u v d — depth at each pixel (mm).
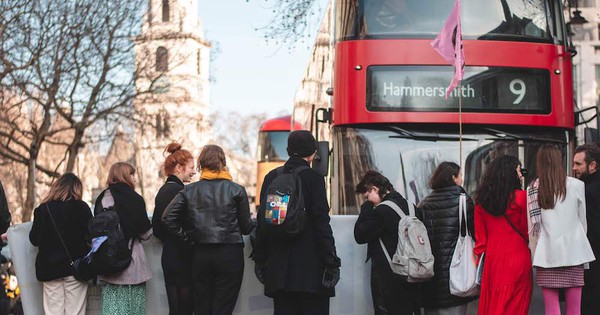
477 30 12812
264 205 8141
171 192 9133
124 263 8906
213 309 8648
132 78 37812
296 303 8344
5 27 29375
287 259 8148
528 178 12711
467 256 8609
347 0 13031
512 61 12727
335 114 12945
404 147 12828
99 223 8859
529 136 12773
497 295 8305
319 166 12039
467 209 8688
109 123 37969
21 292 9500
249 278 9625
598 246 8500
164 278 9273
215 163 8719
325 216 8102
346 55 12859
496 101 12641
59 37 33156
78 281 9227
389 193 8750
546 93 12750
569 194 8109
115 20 34656
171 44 40062
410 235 8383
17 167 57844
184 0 41156
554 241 8070
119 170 9172
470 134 12797
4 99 35312
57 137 44625
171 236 9039
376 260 8648
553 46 12906
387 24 12836
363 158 12820
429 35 12734
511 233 8359
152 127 41250
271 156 40969
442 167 8852
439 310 8758
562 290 8391
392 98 12633
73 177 9367
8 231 9500
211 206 8602
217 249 8609
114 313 8984
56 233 9125
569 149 12836
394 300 8578
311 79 18797
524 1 12945
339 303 9672
